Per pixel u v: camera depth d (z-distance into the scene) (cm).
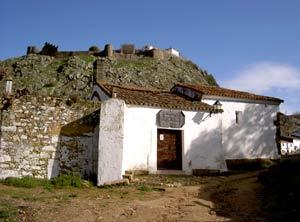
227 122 2247
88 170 1534
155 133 1856
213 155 1959
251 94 2467
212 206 1093
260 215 967
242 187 1391
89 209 1028
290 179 1241
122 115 1535
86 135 1559
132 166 1772
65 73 5631
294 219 878
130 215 976
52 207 1031
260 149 2303
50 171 1485
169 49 7450
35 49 6944
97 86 2258
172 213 1002
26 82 5403
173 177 1738
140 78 5759
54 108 1542
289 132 4531
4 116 1473
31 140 1487
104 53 6544
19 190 1271
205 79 7006
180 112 1934
